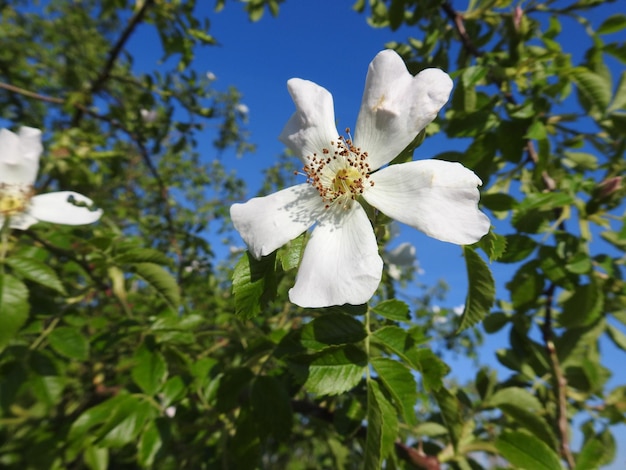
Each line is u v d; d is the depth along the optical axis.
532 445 0.10
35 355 0.11
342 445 0.15
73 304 0.12
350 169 0.09
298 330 0.08
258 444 0.09
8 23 0.33
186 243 0.26
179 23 0.23
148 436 0.10
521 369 0.14
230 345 0.15
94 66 0.29
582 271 0.12
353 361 0.08
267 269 0.08
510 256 0.12
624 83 0.13
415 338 0.09
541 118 0.14
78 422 0.11
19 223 0.12
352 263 0.08
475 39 0.16
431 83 0.08
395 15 0.15
